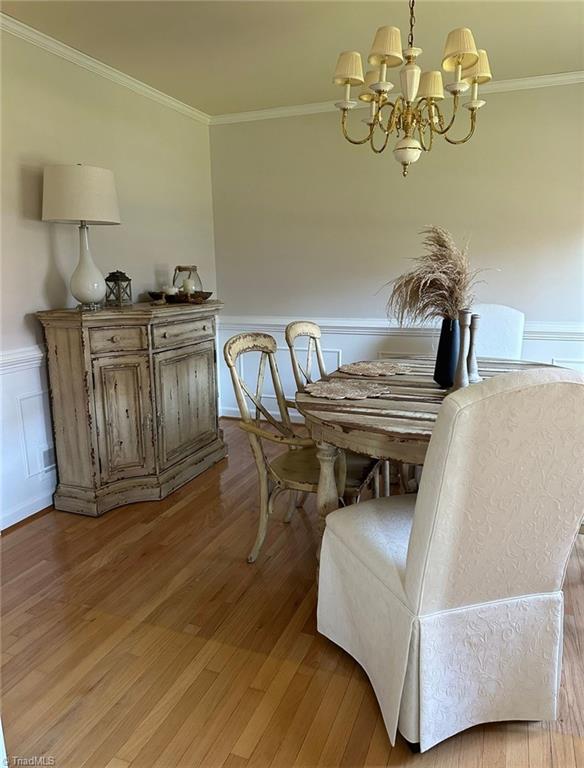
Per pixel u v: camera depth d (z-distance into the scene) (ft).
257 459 7.50
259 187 13.97
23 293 8.95
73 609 6.76
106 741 4.84
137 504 9.77
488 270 12.36
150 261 12.22
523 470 3.99
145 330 9.45
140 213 11.76
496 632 4.65
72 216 8.51
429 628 4.43
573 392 3.77
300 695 5.35
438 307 7.06
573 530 4.42
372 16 8.41
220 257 14.76
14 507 8.97
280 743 4.81
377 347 13.58
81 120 9.96
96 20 8.41
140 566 7.73
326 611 5.99
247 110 13.39
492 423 3.77
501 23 8.70
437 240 6.94
